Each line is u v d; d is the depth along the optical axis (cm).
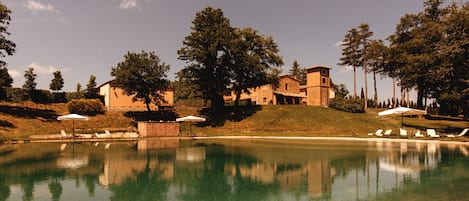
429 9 4769
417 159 1828
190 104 7431
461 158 1855
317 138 3484
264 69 5191
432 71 3775
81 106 4741
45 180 1287
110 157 1977
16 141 2958
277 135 3922
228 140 3406
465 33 3322
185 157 1978
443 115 5712
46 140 3108
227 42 4862
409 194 1056
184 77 5103
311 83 6712
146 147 2622
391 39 5288
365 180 1283
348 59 7275
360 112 5288
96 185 1205
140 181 1277
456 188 1130
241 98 7181
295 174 1422
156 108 5953
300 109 5150
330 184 1219
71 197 1028
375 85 7081
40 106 4881
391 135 3578
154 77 4872
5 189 1132
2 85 5147
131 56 4888
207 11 5047
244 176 1384
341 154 2094
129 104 5834
